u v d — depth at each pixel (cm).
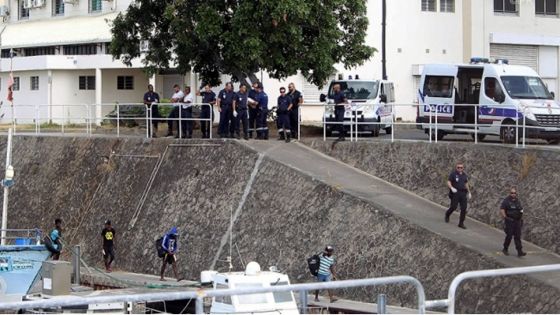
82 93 7612
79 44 7606
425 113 4303
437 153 3797
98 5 7744
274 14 4391
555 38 7206
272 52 4562
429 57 6888
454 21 6981
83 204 4762
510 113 3931
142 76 7388
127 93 7444
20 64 7712
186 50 4809
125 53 5097
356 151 4078
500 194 3519
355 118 4219
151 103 4781
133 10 4962
